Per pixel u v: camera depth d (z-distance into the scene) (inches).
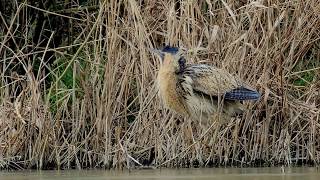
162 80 765.9
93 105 815.7
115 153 781.9
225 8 823.1
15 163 793.6
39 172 750.5
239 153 804.6
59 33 970.7
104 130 803.4
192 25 815.1
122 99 823.7
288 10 829.8
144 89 813.9
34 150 791.7
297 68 860.0
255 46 823.7
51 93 874.1
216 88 759.1
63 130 807.1
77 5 956.0
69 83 890.1
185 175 691.4
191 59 812.0
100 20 827.4
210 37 811.4
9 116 812.0
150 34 827.4
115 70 813.9
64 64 910.4
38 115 804.0
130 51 828.6
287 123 808.9
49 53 959.6
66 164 796.6
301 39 821.9
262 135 800.3
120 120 818.2
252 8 815.1
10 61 866.8
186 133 791.7
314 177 657.6
